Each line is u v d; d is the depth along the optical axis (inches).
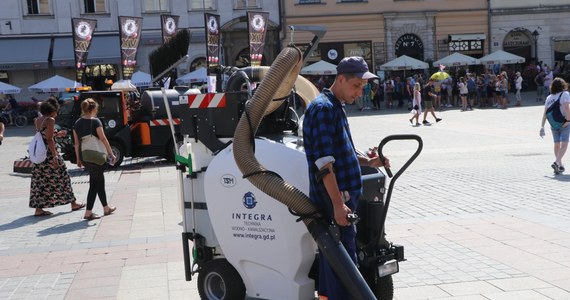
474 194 373.1
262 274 175.6
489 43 1571.1
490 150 584.7
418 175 455.8
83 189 477.4
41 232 324.5
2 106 1373.0
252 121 155.6
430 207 341.4
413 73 1533.0
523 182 406.0
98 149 352.5
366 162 173.9
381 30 1534.2
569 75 1499.8
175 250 272.7
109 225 334.0
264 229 171.0
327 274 156.6
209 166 178.9
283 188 151.9
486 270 226.1
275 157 166.7
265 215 169.9
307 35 1483.8
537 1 1565.0
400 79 1409.9
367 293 143.8
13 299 216.1
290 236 167.3
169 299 210.7
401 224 303.0
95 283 231.0
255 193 170.6
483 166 486.3
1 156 756.0
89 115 353.1
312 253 169.5
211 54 906.7
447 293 204.8
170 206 381.7
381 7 1525.6
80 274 243.0
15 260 267.4
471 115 1026.1
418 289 209.5
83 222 345.1
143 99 609.6
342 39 1523.1
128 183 492.7
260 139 171.9
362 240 170.1
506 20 1567.4
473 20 1562.5
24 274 245.6
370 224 168.2
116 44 1396.4
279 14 1475.1
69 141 608.4
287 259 169.3
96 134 351.6
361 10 1518.2
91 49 1385.3
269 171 155.3
